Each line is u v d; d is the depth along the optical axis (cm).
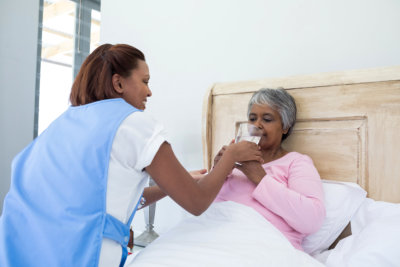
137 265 76
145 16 218
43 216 67
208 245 87
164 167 74
